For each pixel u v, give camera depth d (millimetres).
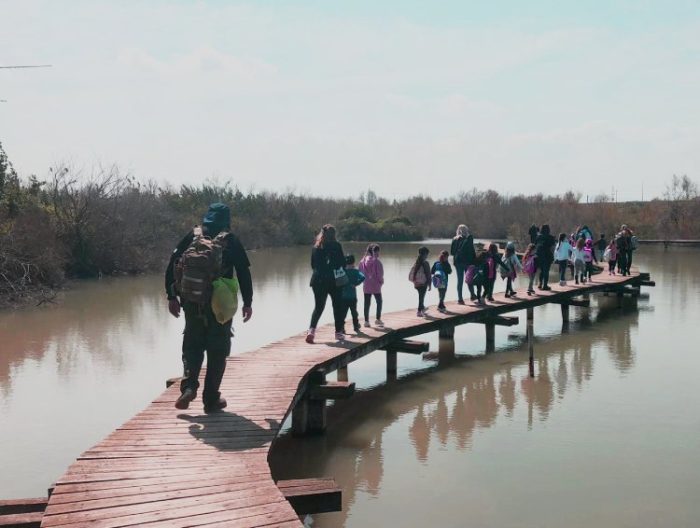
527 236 47750
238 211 54562
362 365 13797
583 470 7996
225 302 6754
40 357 13727
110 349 14539
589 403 10781
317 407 9250
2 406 10336
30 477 7672
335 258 11156
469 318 14992
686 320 18844
